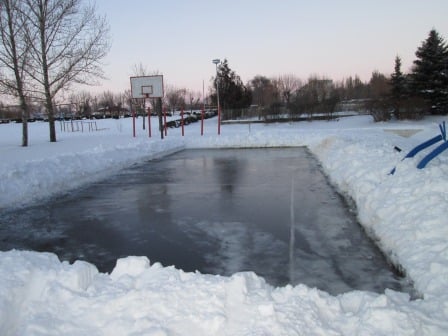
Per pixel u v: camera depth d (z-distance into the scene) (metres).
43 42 19.39
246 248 5.41
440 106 38.31
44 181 9.52
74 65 20.22
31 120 56.00
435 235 4.53
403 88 39.97
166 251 5.41
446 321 3.08
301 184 9.92
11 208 8.00
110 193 9.42
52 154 14.56
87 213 7.57
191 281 3.52
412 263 4.30
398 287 4.15
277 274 4.54
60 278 3.53
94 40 20.56
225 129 34.16
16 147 17.48
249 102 54.34
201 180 10.98
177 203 8.23
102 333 2.96
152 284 3.46
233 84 52.09
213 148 20.92
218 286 3.40
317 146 17.59
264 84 74.62
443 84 38.84
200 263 4.94
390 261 4.79
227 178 11.20
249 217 6.97
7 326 3.10
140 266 3.93
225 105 51.22
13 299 3.29
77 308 3.20
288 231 6.11
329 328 3.00
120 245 5.72
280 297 3.39
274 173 11.84
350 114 43.62
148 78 25.73
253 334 2.81
